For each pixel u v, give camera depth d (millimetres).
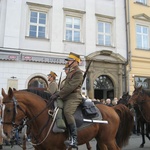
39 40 15820
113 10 18734
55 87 6980
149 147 9742
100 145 5305
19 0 15578
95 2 18078
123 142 6070
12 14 15289
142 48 19250
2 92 4383
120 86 17750
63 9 16797
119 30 18625
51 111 4621
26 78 15023
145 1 20344
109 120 5344
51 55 15875
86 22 17453
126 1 19141
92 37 17469
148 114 9312
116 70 17891
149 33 19844
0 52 14500
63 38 16578
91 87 16625
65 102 4707
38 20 16125
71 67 4863
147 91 9523
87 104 5035
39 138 4508
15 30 15203
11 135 4211
